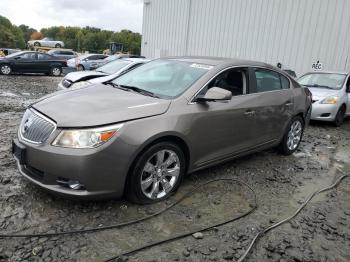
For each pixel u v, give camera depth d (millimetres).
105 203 3645
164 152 3705
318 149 6707
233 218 3617
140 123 3445
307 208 4023
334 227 3635
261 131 5051
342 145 7223
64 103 3684
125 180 3434
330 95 8961
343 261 3084
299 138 6152
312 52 15469
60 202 3600
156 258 2887
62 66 21375
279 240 3305
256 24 17312
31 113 3664
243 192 4281
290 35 16109
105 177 3285
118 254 2889
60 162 3180
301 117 6074
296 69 16078
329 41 14898
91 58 23281
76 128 3219
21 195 3689
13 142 3697
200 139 4043
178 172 3906
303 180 4914
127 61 10141
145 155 3500
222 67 4473
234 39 18344
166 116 3672
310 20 15383
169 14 21828
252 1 17344
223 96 3885
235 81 4633
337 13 14531
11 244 2898
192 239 3195
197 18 20062
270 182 4703
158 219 3463
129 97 3908
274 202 4109
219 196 4105
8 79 17312
